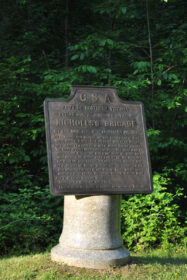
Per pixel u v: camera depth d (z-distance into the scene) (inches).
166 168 333.4
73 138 209.8
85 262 198.8
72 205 211.8
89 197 208.8
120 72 389.7
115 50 382.3
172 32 351.6
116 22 388.2
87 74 370.6
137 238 298.7
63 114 211.3
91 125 214.4
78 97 215.9
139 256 249.1
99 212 208.4
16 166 330.0
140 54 407.2
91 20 434.3
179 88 338.6
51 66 397.7
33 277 187.9
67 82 324.5
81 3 423.5
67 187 201.8
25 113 338.0
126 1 367.2
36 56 393.7
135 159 218.1
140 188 214.4
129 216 296.2
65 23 417.1
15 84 336.2
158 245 296.0
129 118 223.0
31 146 355.9
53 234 314.0
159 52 373.7
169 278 192.9
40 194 315.6
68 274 189.9
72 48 351.9
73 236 208.2
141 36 398.3
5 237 274.1
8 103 324.2
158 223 295.7
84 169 207.2
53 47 410.6
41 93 333.7
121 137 218.7
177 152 354.3
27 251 273.7
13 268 202.8
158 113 355.3
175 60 342.6
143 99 347.6
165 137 351.3
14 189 340.5
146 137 223.1
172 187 354.3
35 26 398.6
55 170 202.5
